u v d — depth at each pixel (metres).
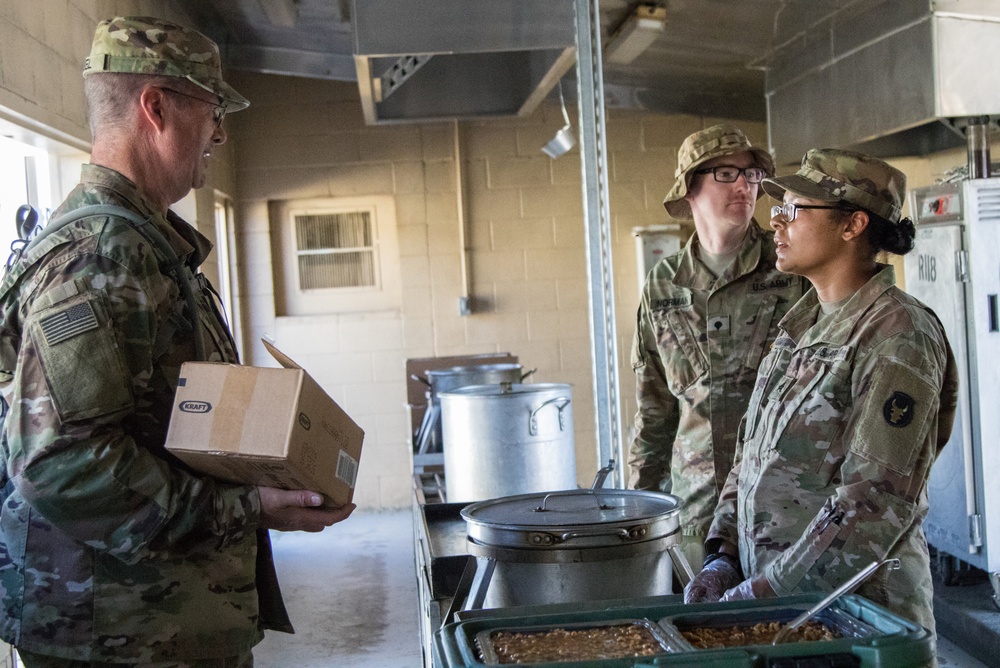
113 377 1.39
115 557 1.45
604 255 2.86
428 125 6.70
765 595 1.56
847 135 4.66
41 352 1.37
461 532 2.50
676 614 1.30
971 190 3.97
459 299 6.74
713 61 5.50
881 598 1.52
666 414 2.67
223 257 6.50
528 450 3.13
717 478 2.46
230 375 1.42
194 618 1.51
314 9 4.80
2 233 3.42
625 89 6.20
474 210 6.75
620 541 1.74
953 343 4.04
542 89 4.95
